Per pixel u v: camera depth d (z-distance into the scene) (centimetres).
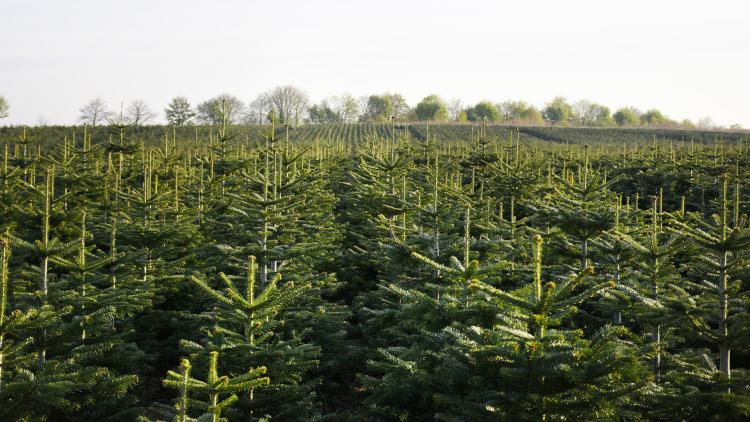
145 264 1287
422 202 1608
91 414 884
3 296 697
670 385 870
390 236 1458
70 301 891
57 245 913
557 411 620
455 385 792
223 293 1253
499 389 647
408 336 952
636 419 747
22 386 716
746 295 823
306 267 1332
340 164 3000
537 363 609
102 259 1027
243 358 821
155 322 1300
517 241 1425
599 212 1219
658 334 969
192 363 916
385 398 852
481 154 2656
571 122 12206
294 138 7306
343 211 2216
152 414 1042
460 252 1081
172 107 7769
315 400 1203
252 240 1369
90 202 1700
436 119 10694
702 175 2555
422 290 1127
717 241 811
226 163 2155
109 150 2408
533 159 2845
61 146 2442
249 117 10269
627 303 977
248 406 830
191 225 1555
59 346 870
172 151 2852
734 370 845
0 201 1470
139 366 1136
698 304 887
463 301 809
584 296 625
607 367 598
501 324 717
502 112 12375
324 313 1118
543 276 1338
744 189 2259
